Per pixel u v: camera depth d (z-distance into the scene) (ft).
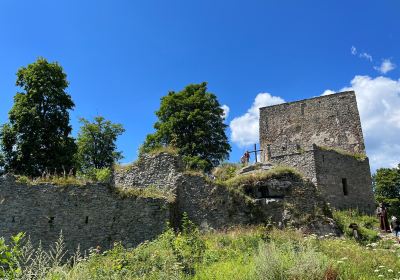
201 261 45.47
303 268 34.94
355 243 61.05
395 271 38.24
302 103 131.13
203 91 141.90
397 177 163.02
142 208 65.67
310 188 74.13
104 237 63.87
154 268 40.93
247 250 49.39
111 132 153.99
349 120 123.85
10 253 27.22
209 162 130.52
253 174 76.74
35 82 114.93
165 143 134.41
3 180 64.18
